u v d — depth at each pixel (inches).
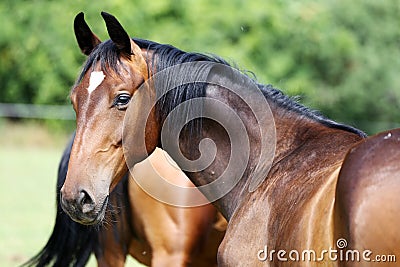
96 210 164.7
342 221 130.7
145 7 941.8
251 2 989.2
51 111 978.7
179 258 240.8
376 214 124.6
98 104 166.9
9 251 399.5
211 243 243.6
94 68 170.1
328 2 1036.5
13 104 1055.0
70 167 165.0
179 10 968.3
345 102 1031.6
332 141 164.1
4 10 1055.6
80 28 184.1
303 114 178.1
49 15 1025.5
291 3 1022.4
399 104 1023.0
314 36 1011.9
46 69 1020.5
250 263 163.3
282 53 1002.7
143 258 261.4
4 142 946.7
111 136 167.6
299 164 164.1
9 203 550.0
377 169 128.3
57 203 253.0
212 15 973.2
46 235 444.5
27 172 707.4
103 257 257.1
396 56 1032.2
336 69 1024.9
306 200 148.8
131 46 171.2
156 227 243.3
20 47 1041.5
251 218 167.0
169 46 182.5
